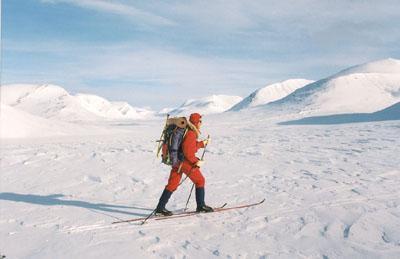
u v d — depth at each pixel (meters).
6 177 11.43
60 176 11.40
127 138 29.30
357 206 7.27
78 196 8.75
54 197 8.69
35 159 15.19
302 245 5.47
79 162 14.21
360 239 5.60
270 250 5.33
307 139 22.62
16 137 31.81
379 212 6.84
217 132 36.53
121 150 18.27
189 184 9.61
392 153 14.56
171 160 6.80
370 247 5.30
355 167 11.66
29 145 22.88
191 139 6.85
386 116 54.62
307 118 68.50
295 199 7.91
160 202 6.92
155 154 16.28
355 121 51.91
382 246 5.32
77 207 7.76
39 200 8.41
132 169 12.36
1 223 6.75
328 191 8.52
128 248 5.47
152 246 5.53
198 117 7.02
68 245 5.63
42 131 34.72
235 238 5.82
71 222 6.73
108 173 11.66
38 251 5.43
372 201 7.61
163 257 5.14
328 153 15.37
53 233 6.17
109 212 7.37
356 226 6.13
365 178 9.90
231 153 16.17
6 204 8.06
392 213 6.77
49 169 12.72
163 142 6.98
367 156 13.98
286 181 9.82
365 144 18.11
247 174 11.06
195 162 6.83
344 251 5.20
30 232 6.24
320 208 7.20
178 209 7.49
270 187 9.15
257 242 5.63
